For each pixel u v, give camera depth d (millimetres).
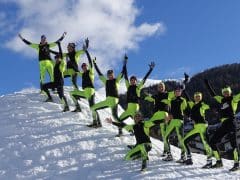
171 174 14914
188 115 16531
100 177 14773
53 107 19719
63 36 19797
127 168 15328
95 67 18016
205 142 15852
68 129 17828
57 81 19375
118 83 17844
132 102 17188
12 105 20328
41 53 20344
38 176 14977
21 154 16281
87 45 18406
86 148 16531
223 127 15633
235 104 15703
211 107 17297
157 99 16594
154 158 16391
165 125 16422
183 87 16688
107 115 20219
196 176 14820
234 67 82812
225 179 14578
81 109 19797
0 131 18047
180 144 16203
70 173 15086
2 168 15578
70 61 19922
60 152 16266
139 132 15383
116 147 16688
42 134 17500
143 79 17141
